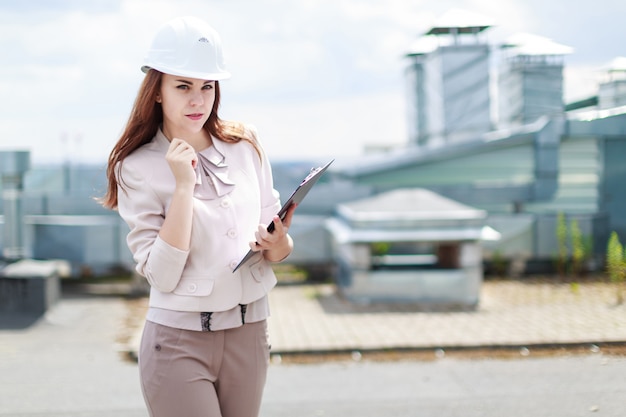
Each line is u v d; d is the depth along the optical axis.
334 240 8.88
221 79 2.22
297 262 8.95
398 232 7.32
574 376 4.71
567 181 9.41
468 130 10.60
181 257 2.17
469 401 4.39
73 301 8.04
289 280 9.12
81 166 10.72
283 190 10.03
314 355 5.61
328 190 9.80
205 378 2.25
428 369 5.17
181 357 2.23
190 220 2.17
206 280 2.23
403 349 5.65
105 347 6.03
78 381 5.00
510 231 8.93
